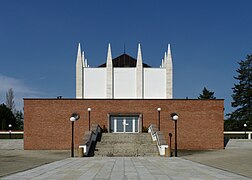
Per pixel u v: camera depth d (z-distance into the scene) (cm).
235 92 8825
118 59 7125
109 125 4762
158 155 3466
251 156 3145
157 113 4762
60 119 4700
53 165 2380
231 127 8500
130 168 2139
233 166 2277
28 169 2128
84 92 6241
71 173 1881
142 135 4384
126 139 4219
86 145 3434
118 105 4794
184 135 4684
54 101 4709
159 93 6300
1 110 9488
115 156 3394
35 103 4688
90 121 4750
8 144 5031
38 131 4656
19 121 10681
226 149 4506
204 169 2086
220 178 1667
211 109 4706
